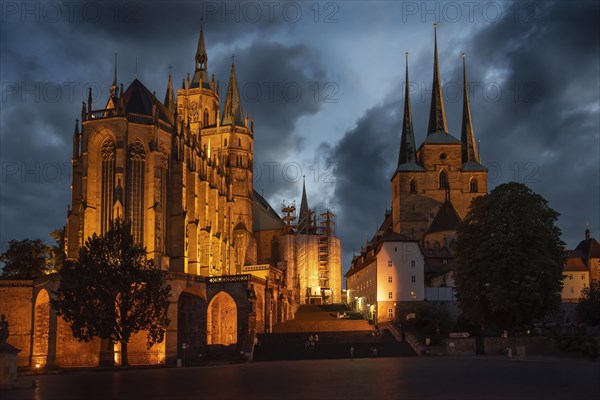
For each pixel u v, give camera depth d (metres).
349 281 179.25
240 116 199.75
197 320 109.88
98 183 119.50
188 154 134.50
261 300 117.06
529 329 100.31
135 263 89.69
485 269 93.50
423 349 93.75
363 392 42.84
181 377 62.62
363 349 98.38
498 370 59.94
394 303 130.12
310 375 58.72
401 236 134.00
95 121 119.62
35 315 105.62
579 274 157.12
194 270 131.25
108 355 97.81
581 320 125.38
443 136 181.62
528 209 92.50
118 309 90.69
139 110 125.75
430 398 39.00
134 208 120.25
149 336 89.00
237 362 93.50
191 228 132.62
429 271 150.38
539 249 91.62
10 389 52.91
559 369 60.53
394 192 187.75
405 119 185.12
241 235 187.38
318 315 143.88
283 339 106.12
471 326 104.44
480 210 97.12
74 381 61.22
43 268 130.88
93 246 90.00
